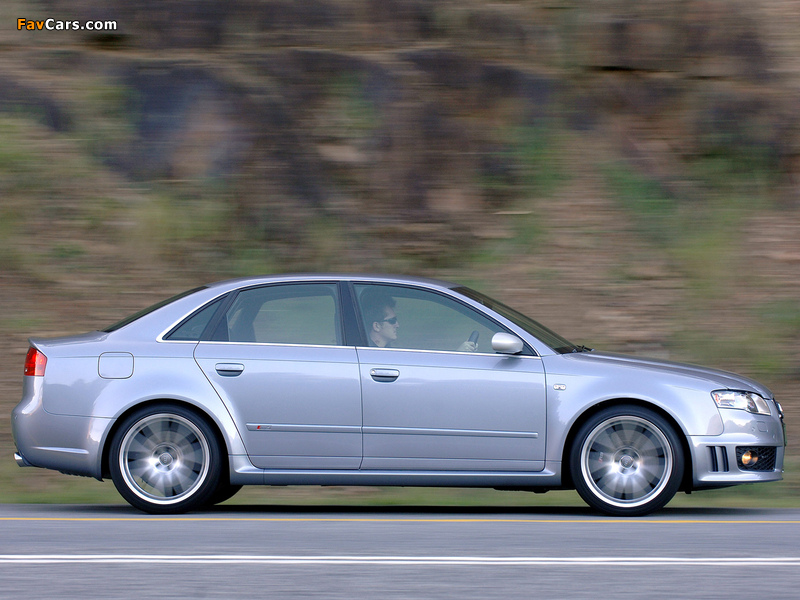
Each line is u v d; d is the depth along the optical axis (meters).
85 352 25.17
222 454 24.75
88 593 16.06
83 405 24.72
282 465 24.66
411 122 48.56
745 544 20.39
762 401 25.16
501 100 50.03
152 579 16.98
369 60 50.12
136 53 51.12
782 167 48.84
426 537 21.03
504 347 24.59
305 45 51.19
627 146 49.47
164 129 47.97
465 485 24.81
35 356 25.45
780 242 45.50
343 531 21.83
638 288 43.31
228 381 24.70
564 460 24.72
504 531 21.89
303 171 46.94
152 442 24.72
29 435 24.97
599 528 22.39
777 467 25.14
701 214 46.94
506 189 47.69
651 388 24.42
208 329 25.33
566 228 46.12
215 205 45.84
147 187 46.53
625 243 45.53
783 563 18.44
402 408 24.55
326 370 24.75
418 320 25.50
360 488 31.44
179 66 49.47
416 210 46.53
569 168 48.50
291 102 48.84
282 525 22.72
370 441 24.55
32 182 46.03
